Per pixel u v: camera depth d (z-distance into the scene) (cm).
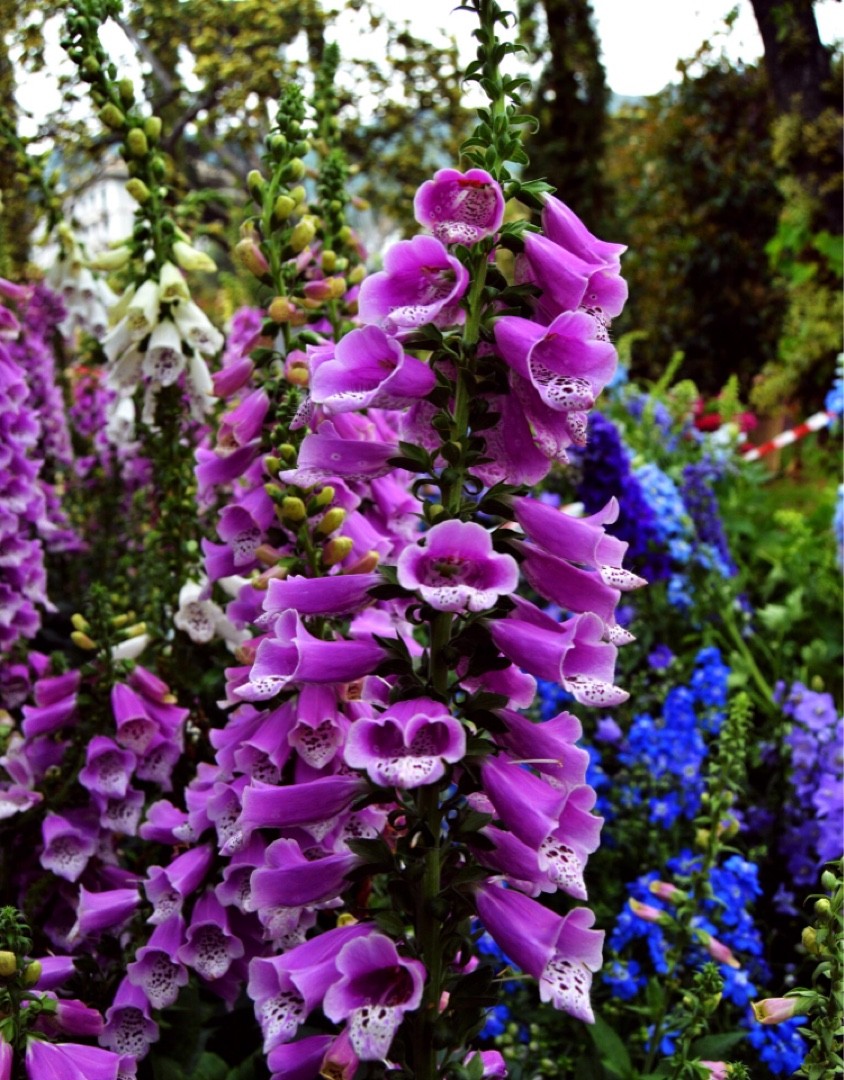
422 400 43
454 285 39
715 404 236
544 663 39
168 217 77
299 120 62
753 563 170
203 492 64
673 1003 78
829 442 238
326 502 54
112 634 67
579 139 367
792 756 99
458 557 38
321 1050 42
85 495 131
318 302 63
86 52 71
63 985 60
